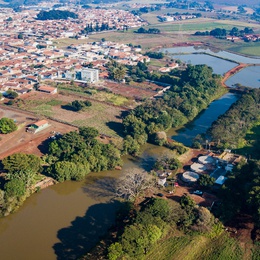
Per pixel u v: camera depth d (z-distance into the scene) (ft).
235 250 403.54
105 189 538.47
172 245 407.03
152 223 412.77
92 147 609.01
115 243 377.50
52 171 553.23
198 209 444.96
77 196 519.19
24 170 528.22
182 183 547.08
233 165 573.74
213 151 655.76
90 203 503.20
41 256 404.98
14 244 422.41
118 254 367.66
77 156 572.10
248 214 460.55
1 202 456.86
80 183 552.41
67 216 474.49
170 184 540.93
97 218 471.21
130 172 551.59
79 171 551.18
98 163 581.94
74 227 453.17
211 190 522.47
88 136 646.33
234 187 499.51
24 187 491.31
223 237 424.46
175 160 593.83
